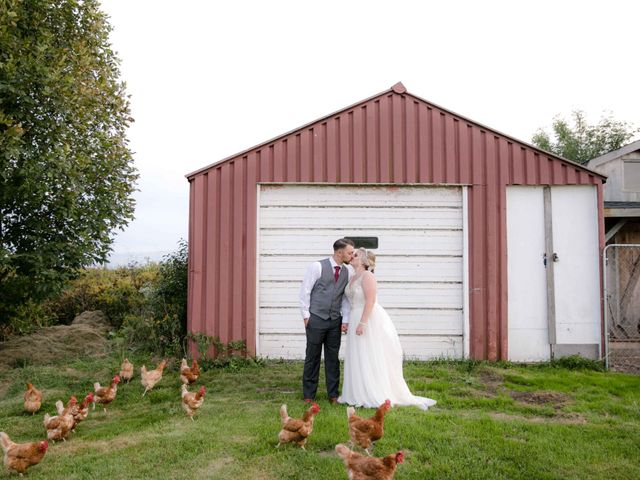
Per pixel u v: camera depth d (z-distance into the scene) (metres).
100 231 9.28
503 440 4.85
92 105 9.27
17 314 10.27
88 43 9.46
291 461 4.34
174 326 9.14
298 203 8.84
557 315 8.70
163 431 5.17
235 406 6.12
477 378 7.53
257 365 8.28
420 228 8.85
